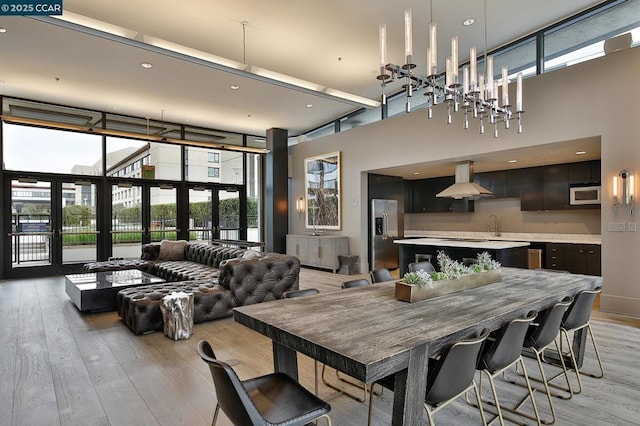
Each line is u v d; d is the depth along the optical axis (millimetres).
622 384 2713
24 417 2307
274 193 9719
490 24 5098
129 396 2570
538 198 7098
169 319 3768
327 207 8969
